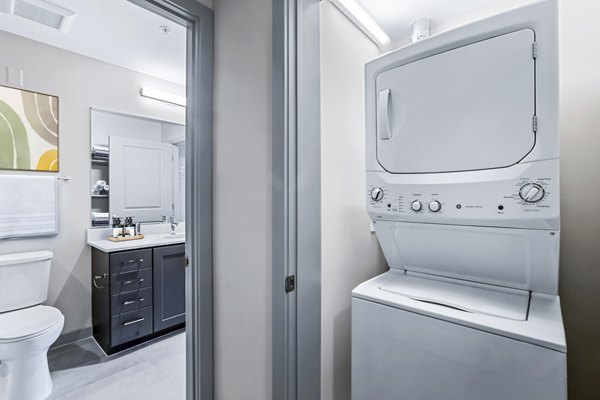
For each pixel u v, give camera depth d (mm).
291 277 1060
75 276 2559
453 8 1624
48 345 1847
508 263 1026
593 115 1322
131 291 2445
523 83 866
